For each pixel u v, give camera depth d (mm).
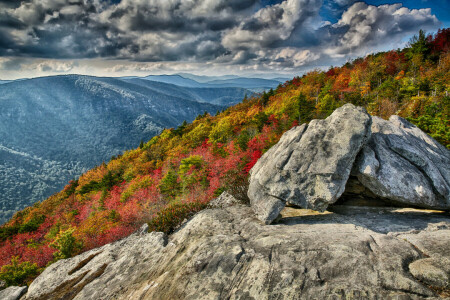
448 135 14789
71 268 9570
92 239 22484
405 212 7355
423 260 4754
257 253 5867
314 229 6590
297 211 8391
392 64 52625
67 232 20938
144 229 10898
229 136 49500
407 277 4438
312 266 5109
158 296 5730
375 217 7199
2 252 33531
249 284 5133
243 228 7449
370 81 50969
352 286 4496
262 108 67562
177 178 35875
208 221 8375
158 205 28828
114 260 9055
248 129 44531
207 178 29562
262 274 5234
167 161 49750
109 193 44688
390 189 6977
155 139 93125
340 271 4863
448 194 6738
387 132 8602
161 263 7289
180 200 27219
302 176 7258
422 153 7750
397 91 37562
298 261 5309
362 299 4242
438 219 6602
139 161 66812
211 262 6008
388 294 4238
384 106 33250
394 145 7914
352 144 7074
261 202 7805
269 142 29281
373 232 6113
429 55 46969
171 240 8852
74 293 7691
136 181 42281
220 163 31109
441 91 32625
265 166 8766
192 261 6262
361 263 4930
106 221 25984
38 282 9352
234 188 11461
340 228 6531
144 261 8016
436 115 19188
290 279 4934
